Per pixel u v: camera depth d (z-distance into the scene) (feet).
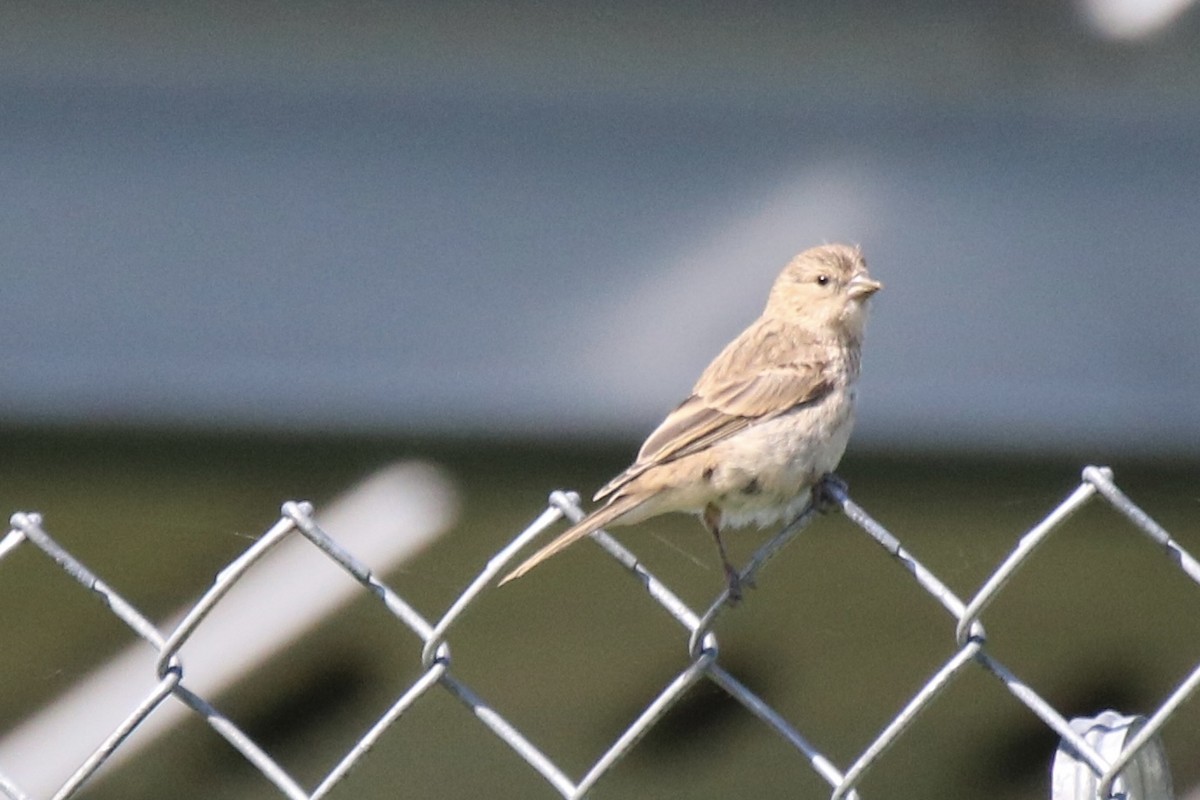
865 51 36.24
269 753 36.50
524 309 36.42
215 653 35.32
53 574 35.76
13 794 20.70
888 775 37.47
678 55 36.29
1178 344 35.76
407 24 36.09
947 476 35.99
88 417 35.86
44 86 36.01
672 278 36.55
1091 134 36.24
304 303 36.29
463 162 36.55
